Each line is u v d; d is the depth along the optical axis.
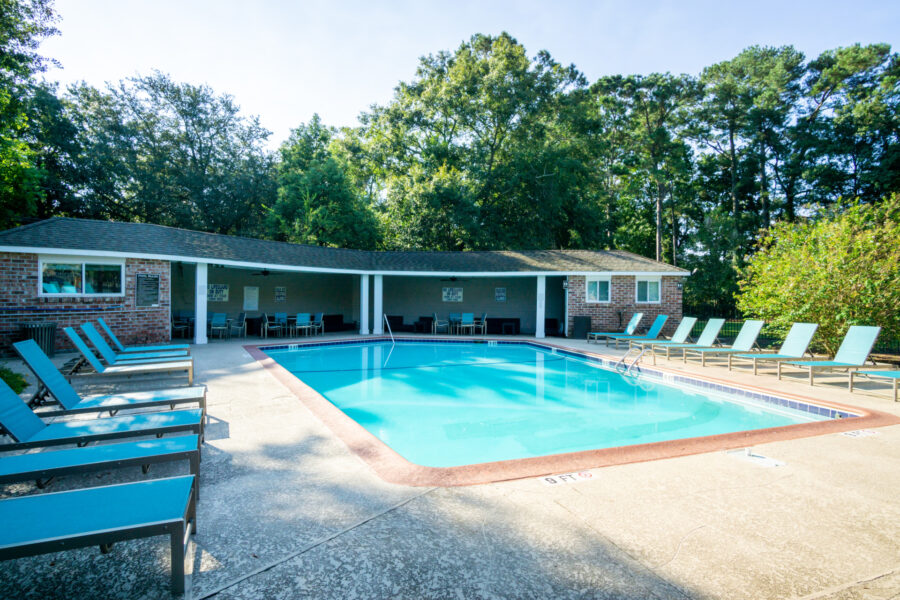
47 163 26.84
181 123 33.81
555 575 2.33
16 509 2.22
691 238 28.47
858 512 3.12
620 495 3.36
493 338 16.86
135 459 3.03
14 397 3.77
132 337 12.69
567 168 30.95
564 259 19.03
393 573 2.33
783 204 34.50
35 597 2.13
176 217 31.20
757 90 33.53
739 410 7.73
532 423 6.93
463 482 3.56
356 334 18.41
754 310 13.12
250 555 2.48
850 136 30.97
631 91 32.97
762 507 3.19
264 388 7.21
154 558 2.50
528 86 30.62
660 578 2.32
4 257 10.85
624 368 11.38
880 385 8.34
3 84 15.72
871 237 10.66
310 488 3.41
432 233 28.91
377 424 6.86
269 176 34.88
